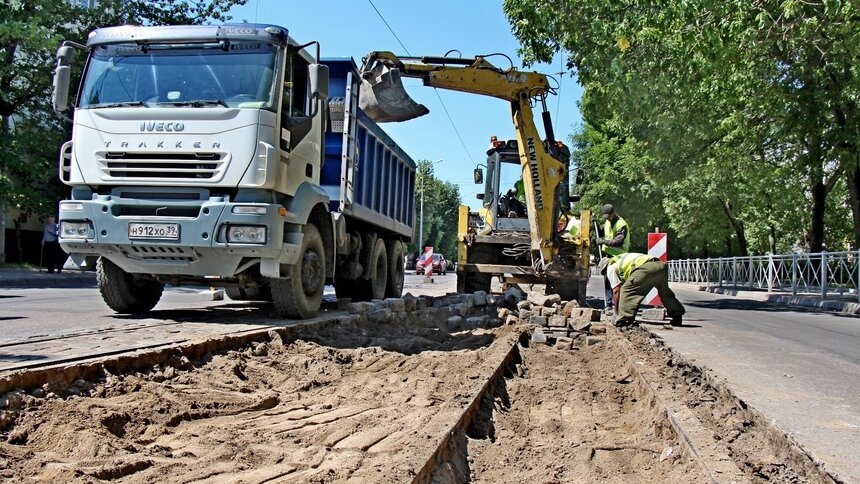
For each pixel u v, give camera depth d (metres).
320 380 6.20
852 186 19.45
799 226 32.78
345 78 10.31
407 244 15.86
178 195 7.68
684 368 7.16
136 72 7.99
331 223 9.45
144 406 4.66
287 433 4.48
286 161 8.05
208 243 7.47
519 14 16.20
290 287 8.33
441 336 9.40
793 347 9.23
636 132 21.45
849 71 15.40
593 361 8.41
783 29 12.88
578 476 4.30
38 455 3.71
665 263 11.18
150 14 26.64
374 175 12.07
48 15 21.84
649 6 13.54
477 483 4.14
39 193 23.08
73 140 7.86
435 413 4.86
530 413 5.97
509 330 9.84
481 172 16.73
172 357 5.74
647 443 4.92
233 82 7.81
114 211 7.66
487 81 13.19
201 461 3.83
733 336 10.27
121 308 9.07
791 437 4.41
